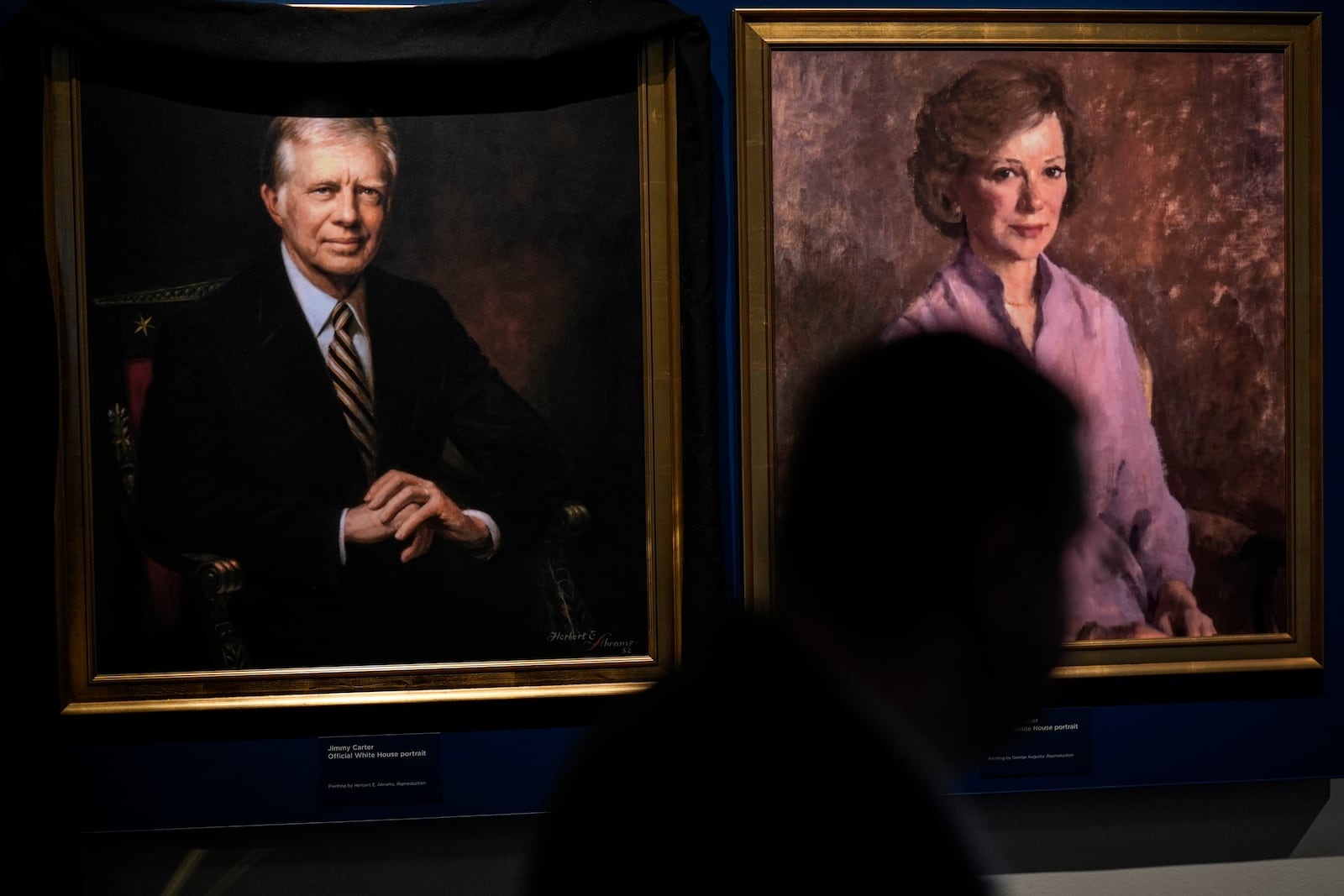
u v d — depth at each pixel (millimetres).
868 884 765
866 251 2227
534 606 2213
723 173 2266
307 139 2160
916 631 857
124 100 2121
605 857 816
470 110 2188
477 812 2227
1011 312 2248
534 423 2209
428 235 2191
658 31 2145
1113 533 2275
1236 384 2291
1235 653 2293
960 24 2227
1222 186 2279
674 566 2207
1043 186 2246
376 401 2184
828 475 874
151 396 2143
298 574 2172
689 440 2184
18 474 2053
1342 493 2357
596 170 2201
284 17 2102
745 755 837
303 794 2205
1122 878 2361
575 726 2242
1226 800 2377
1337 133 2342
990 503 855
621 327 2215
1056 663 872
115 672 2141
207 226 2148
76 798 2160
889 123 2227
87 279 2125
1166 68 2262
